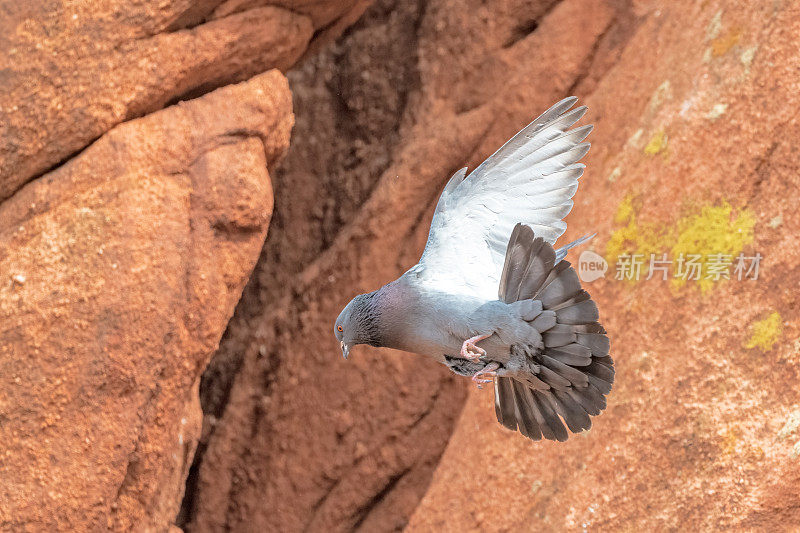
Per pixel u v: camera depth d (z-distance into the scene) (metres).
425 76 15.97
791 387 10.62
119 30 9.87
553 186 7.23
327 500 15.53
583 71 14.92
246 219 10.23
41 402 9.34
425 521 13.12
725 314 11.16
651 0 14.68
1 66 9.73
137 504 10.02
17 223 9.77
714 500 10.66
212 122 10.28
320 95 16.69
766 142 11.29
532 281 6.07
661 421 11.23
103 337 9.47
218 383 16.41
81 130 9.80
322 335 15.73
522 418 6.60
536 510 12.08
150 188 9.85
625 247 12.18
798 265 10.87
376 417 15.28
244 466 15.99
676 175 11.95
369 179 16.16
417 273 6.92
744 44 11.81
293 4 10.88
